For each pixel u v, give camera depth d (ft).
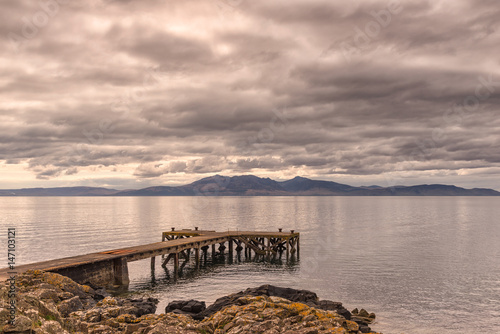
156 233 268.21
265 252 186.80
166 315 69.56
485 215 485.97
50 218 408.05
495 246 206.39
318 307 87.66
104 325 63.93
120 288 119.65
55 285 87.76
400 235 261.24
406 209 649.20
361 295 111.75
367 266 153.28
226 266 159.33
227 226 324.60
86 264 110.63
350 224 351.87
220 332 61.82
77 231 279.90
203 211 566.77
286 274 141.18
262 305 72.59
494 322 90.38
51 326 47.16
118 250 131.75
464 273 139.23
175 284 127.13
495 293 113.19
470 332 84.58
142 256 130.11
